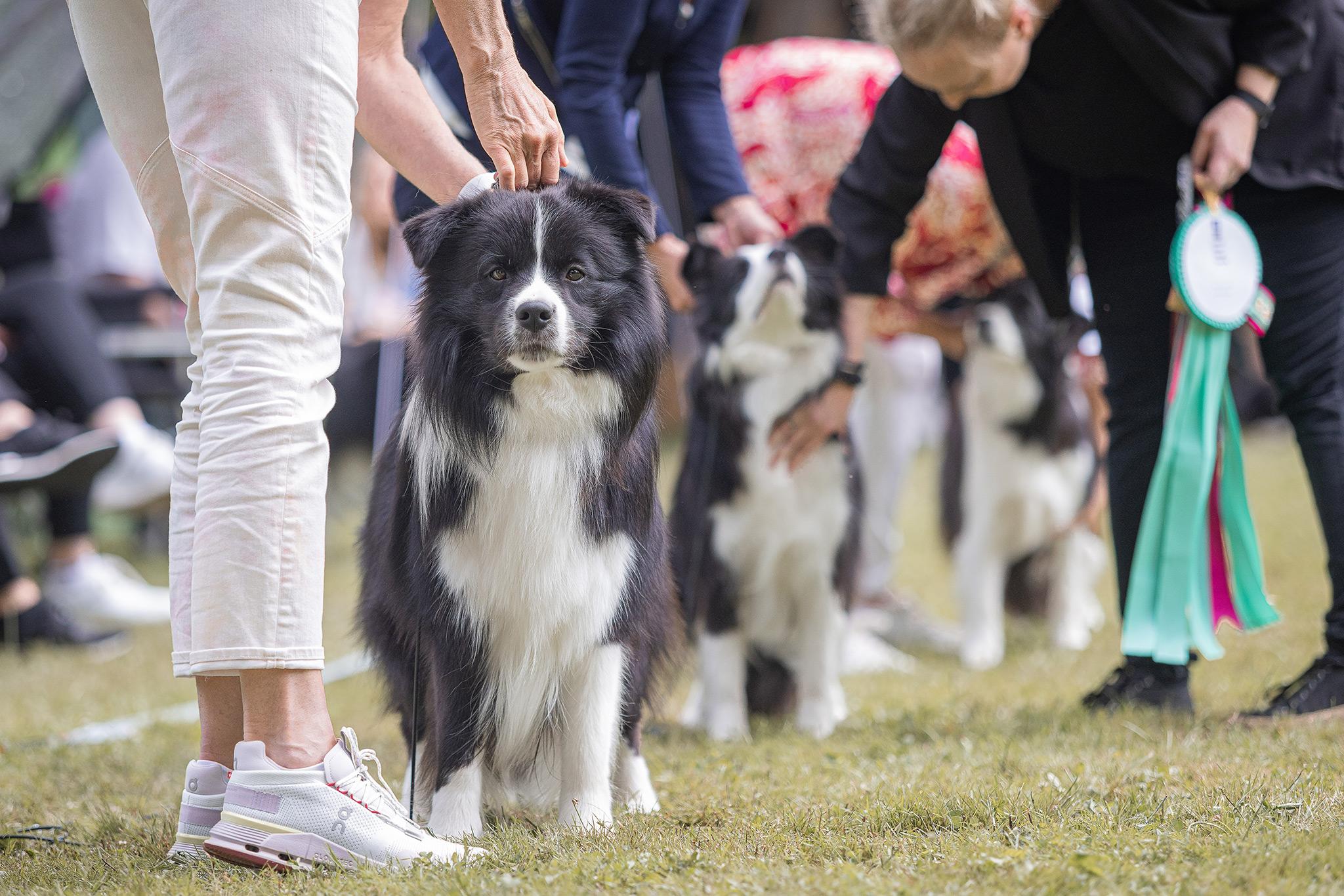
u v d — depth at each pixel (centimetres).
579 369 381
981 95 524
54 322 1020
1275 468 1553
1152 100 527
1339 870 294
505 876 307
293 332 338
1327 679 513
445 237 378
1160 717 529
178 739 609
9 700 744
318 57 337
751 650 666
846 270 607
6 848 380
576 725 395
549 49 566
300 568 338
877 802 384
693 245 638
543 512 376
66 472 898
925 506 1617
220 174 329
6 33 989
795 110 794
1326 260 518
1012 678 721
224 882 324
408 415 396
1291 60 502
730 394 623
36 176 1027
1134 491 567
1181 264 505
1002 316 830
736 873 309
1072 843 326
